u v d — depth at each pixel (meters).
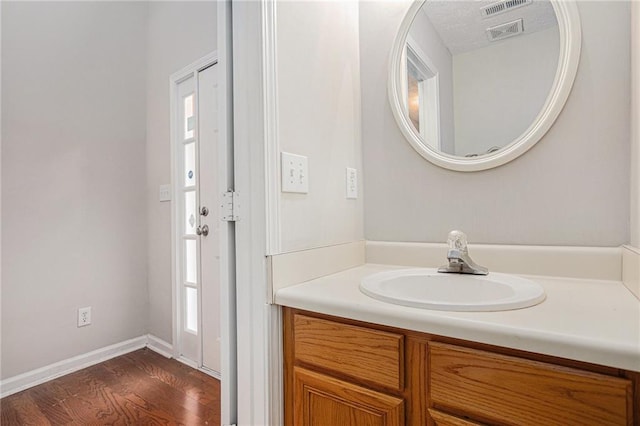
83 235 2.12
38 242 1.93
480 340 0.59
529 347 0.55
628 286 0.82
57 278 2.00
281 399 0.88
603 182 0.93
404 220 1.25
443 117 1.18
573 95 0.97
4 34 1.83
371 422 0.72
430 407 0.66
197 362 2.11
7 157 1.82
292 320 0.86
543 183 1.01
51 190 1.99
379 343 0.71
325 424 0.79
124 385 1.88
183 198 2.27
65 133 2.06
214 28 2.02
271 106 0.89
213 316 2.05
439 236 1.18
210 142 2.07
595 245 0.94
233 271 0.96
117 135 2.31
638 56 0.81
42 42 1.97
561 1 0.98
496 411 0.58
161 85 2.37
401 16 1.26
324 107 1.12
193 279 2.22
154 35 2.44
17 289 1.85
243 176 0.91
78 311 2.09
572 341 0.52
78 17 2.14
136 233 2.40
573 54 0.96
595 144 0.94
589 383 0.52
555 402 0.54
